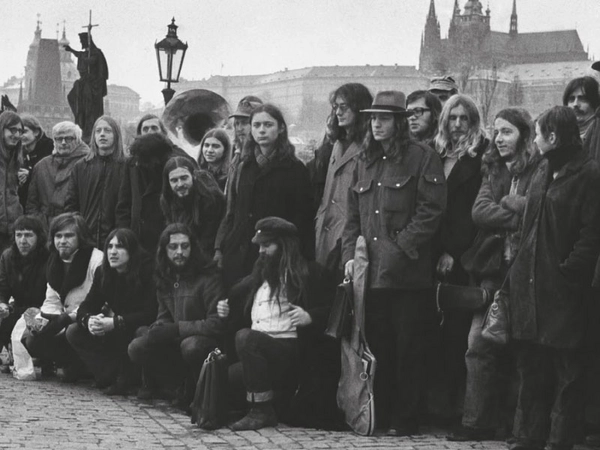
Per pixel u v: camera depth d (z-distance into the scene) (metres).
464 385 9.43
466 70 159.00
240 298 9.83
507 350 9.05
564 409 8.16
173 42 20.45
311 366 9.45
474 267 8.89
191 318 10.09
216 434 8.91
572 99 9.82
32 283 12.30
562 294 8.05
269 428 9.21
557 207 8.09
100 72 44.44
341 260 9.63
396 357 9.20
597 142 9.01
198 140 15.55
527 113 8.88
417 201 9.12
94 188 12.30
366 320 9.17
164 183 10.96
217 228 10.95
